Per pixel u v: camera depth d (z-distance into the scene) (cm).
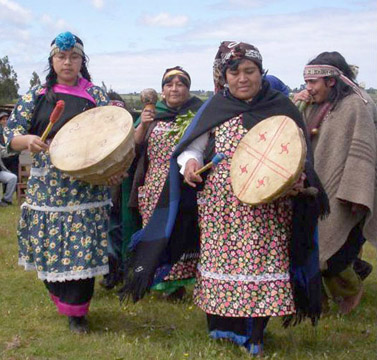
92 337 458
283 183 381
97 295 578
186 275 517
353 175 484
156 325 491
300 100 514
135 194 576
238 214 405
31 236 462
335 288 517
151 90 557
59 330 475
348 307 522
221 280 408
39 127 464
